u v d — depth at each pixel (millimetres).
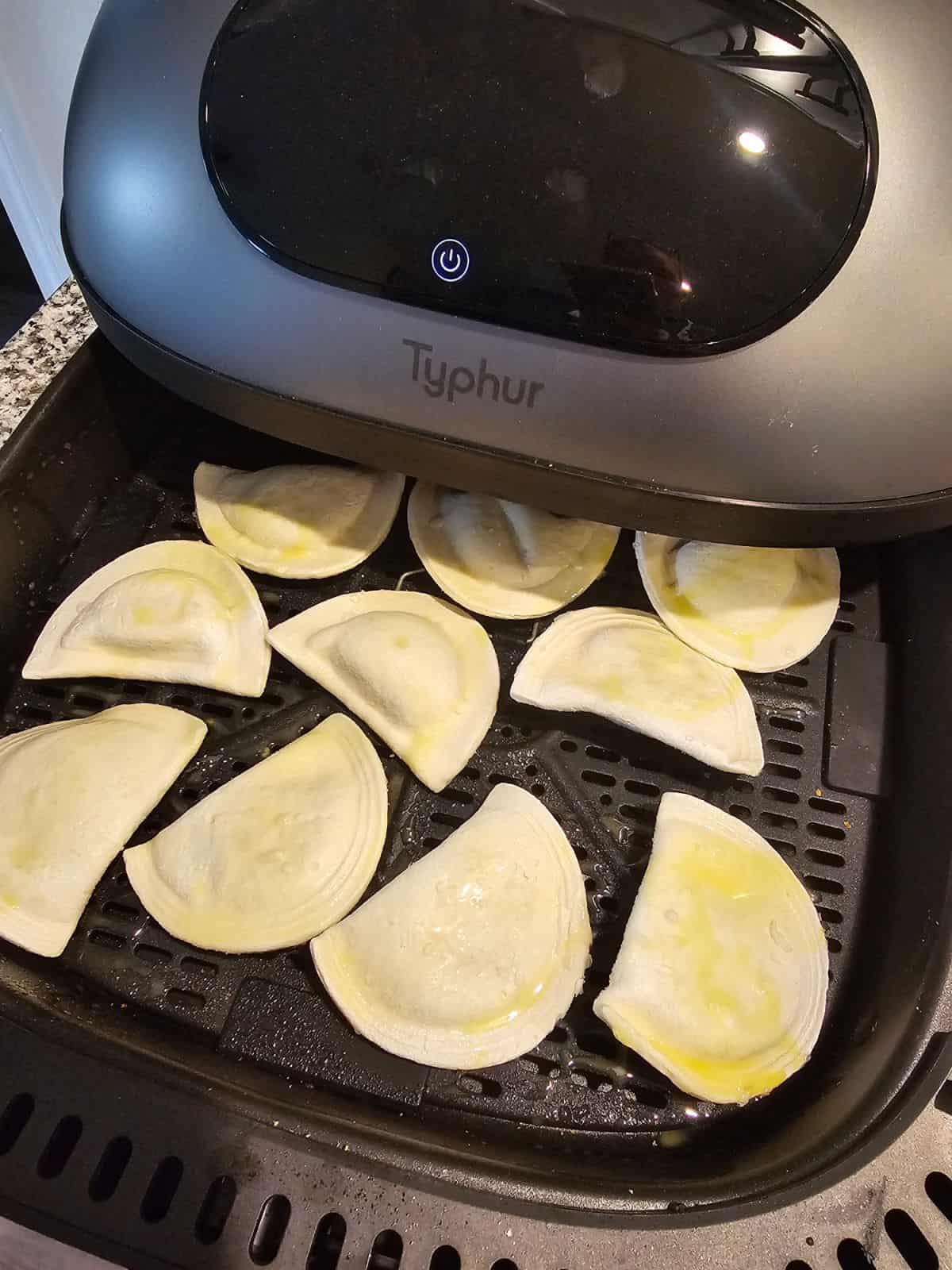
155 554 337
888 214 220
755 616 319
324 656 319
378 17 237
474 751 305
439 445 263
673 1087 255
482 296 235
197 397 289
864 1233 213
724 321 226
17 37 448
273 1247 217
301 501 341
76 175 270
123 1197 219
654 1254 212
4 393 354
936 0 227
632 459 248
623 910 281
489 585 329
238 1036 261
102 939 279
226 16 248
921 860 268
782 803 298
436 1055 254
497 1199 220
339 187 238
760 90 222
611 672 309
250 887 276
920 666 301
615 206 225
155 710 310
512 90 228
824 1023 266
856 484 243
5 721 318
